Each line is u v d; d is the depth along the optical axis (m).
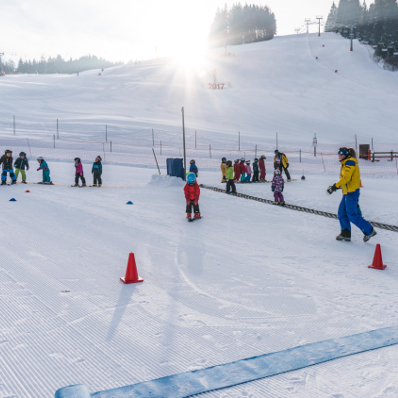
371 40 130.12
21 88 80.19
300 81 88.62
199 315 3.98
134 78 95.50
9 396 2.58
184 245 7.08
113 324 3.72
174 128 46.59
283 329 3.67
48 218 8.99
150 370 2.92
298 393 2.63
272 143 42.47
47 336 3.44
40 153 30.66
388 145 44.41
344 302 4.42
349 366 2.99
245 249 6.96
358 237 8.16
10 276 5.00
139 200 12.34
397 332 3.59
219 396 2.59
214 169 26.28
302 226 9.16
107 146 36.28
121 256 6.19
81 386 2.61
